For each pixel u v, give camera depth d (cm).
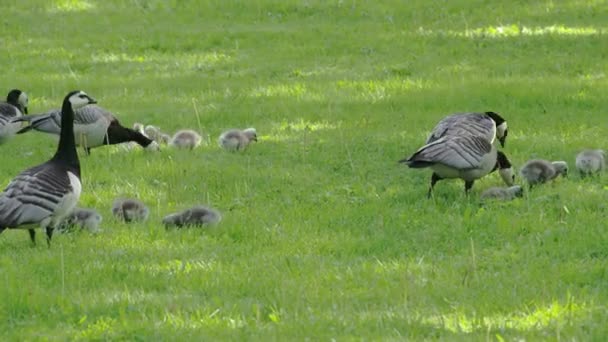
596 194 1600
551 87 2355
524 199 1581
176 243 1405
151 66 2809
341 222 1502
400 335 1032
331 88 2459
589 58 2677
